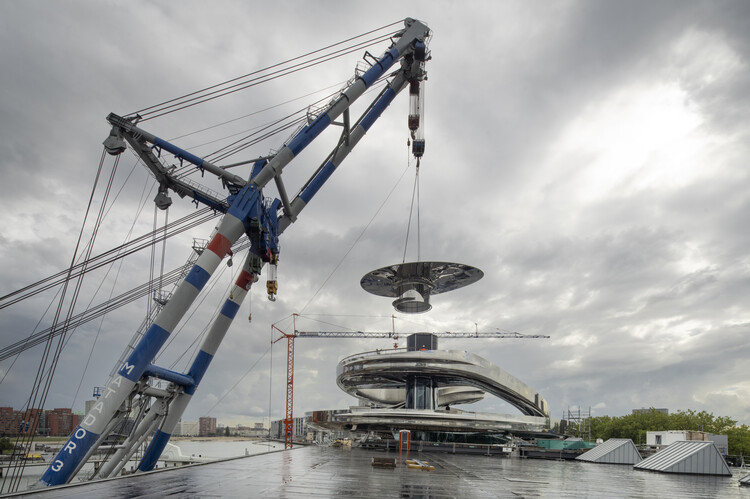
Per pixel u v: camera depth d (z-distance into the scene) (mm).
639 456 63562
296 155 46594
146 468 47719
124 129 42219
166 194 47250
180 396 48000
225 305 49344
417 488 28719
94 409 36094
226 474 34969
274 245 50312
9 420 80438
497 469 47469
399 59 54156
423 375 92812
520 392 92875
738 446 93688
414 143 60219
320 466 43250
